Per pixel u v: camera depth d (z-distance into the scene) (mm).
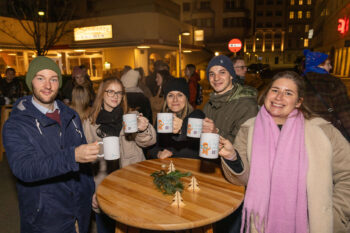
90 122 2438
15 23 16031
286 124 1627
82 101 2879
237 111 2250
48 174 1364
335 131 1536
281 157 1578
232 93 2346
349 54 22297
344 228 1479
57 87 1671
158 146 2672
